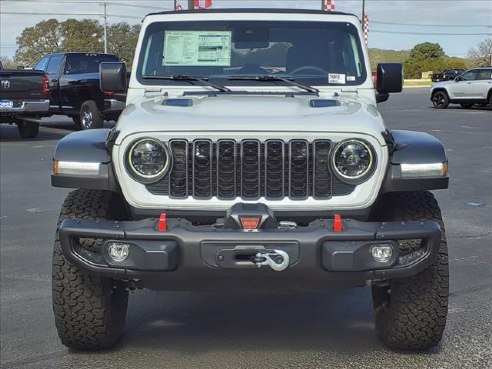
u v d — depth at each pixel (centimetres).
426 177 387
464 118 2289
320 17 518
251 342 461
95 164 393
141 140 379
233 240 352
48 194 1010
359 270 358
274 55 506
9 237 755
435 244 371
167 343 460
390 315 420
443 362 423
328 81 498
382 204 417
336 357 434
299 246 353
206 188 381
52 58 1902
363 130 378
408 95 3981
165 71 504
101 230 366
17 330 487
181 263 358
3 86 1539
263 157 378
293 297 561
